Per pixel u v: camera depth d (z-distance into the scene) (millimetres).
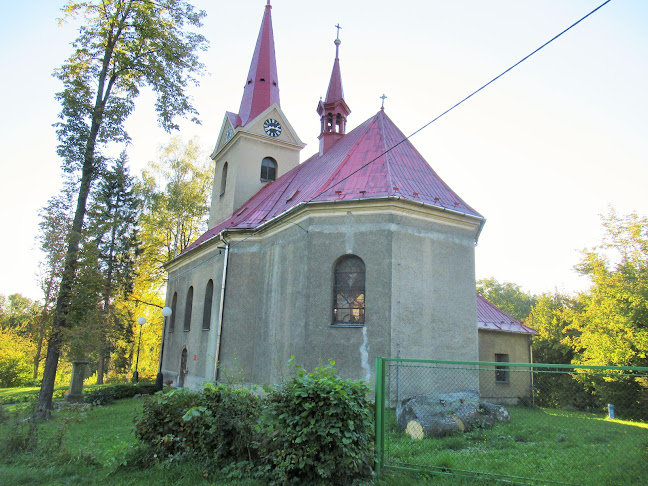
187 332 23750
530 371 6590
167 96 19734
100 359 36844
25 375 41719
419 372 13758
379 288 13961
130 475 7219
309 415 6484
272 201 20969
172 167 37688
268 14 30719
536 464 6980
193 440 7809
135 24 18734
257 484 6508
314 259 14977
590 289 26000
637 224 25328
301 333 14961
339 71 24453
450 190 16625
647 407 6750
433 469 6871
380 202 14430
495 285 58844
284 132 27859
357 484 6422
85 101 17812
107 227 17984
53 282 16703
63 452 8188
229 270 19438
